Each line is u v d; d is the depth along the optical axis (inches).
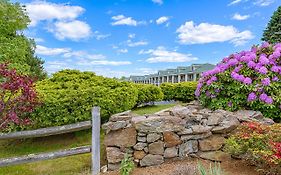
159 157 165.0
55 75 242.5
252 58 208.8
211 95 211.5
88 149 163.3
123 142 164.4
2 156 185.9
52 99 189.9
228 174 142.1
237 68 207.8
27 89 153.6
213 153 168.9
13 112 152.5
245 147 146.5
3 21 454.0
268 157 128.1
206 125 173.5
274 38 611.8
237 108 202.7
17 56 455.5
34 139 210.2
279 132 144.8
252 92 198.1
